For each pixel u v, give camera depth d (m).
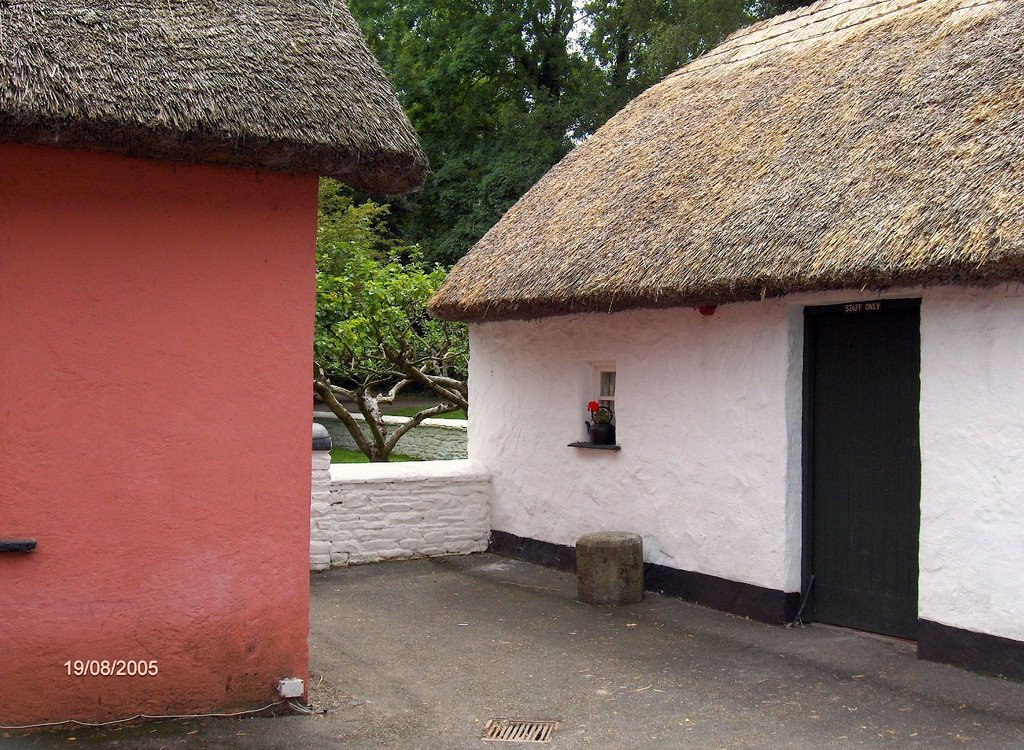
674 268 6.93
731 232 6.79
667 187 8.07
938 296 6.02
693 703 5.46
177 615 5.03
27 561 4.75
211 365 5.08
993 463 5.71
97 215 4.84
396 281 11.42
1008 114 6.07
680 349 7.84
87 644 4.87
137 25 4.92
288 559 5.28
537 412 9.42
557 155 22.38
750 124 8.17
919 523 6.36
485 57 25.52
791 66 8.79
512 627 7.13
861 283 5.80
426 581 8.64
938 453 6.01
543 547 9.31
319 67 5.18
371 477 9.38
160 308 4.97
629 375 8.36
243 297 5.14
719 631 6.89
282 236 5.22
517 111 24.11
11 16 4.61
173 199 4.98
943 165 6.02
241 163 4.98
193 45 4.95
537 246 8.80
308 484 5.32
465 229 22.78
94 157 4.82
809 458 7.06
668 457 7.95
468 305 8.94
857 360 6.81
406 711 5.37
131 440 4.92
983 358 5.77
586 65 26.05
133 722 4.95
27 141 4.51
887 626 6.63
